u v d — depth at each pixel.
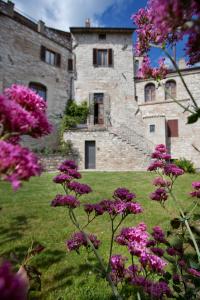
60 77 18.28
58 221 5.16
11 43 15.43
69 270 3.15
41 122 1.09
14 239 4.14
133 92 19.17
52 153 15.27
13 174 0.77
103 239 4.18
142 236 1.66
